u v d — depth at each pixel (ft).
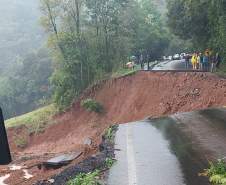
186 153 51.26
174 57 219.82
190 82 119.44
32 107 358.64
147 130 68.54
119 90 159.74
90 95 173.06
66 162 87.45
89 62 183.73
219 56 125.18
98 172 44.62
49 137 166.81
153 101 133.08
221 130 62.54
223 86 103.96
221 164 42.63
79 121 165.89
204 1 139.23
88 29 186.39
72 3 183.83
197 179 40.45
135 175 43.37
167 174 42.93
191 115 78.43
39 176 85.71
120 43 192.65
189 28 164.66
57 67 187.42
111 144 60.23
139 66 182.19
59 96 182.91
